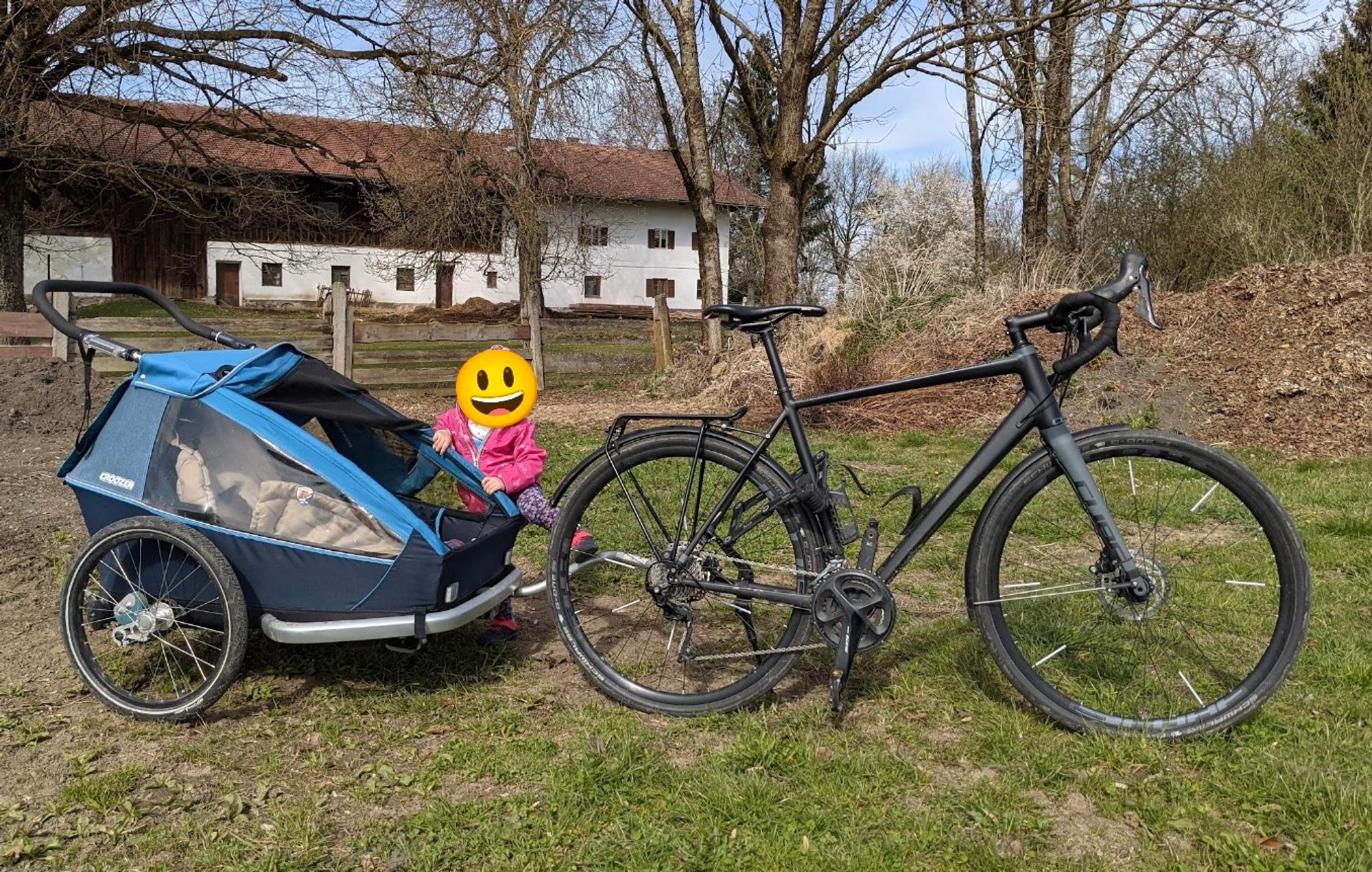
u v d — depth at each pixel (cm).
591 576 486
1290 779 289
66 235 3475
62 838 272
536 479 405
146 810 285
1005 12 1527
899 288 1488
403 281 4334
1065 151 1955
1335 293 1092
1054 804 289
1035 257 1545
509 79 1579
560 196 2022
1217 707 317
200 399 351
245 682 372
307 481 342
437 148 1673
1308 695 350
